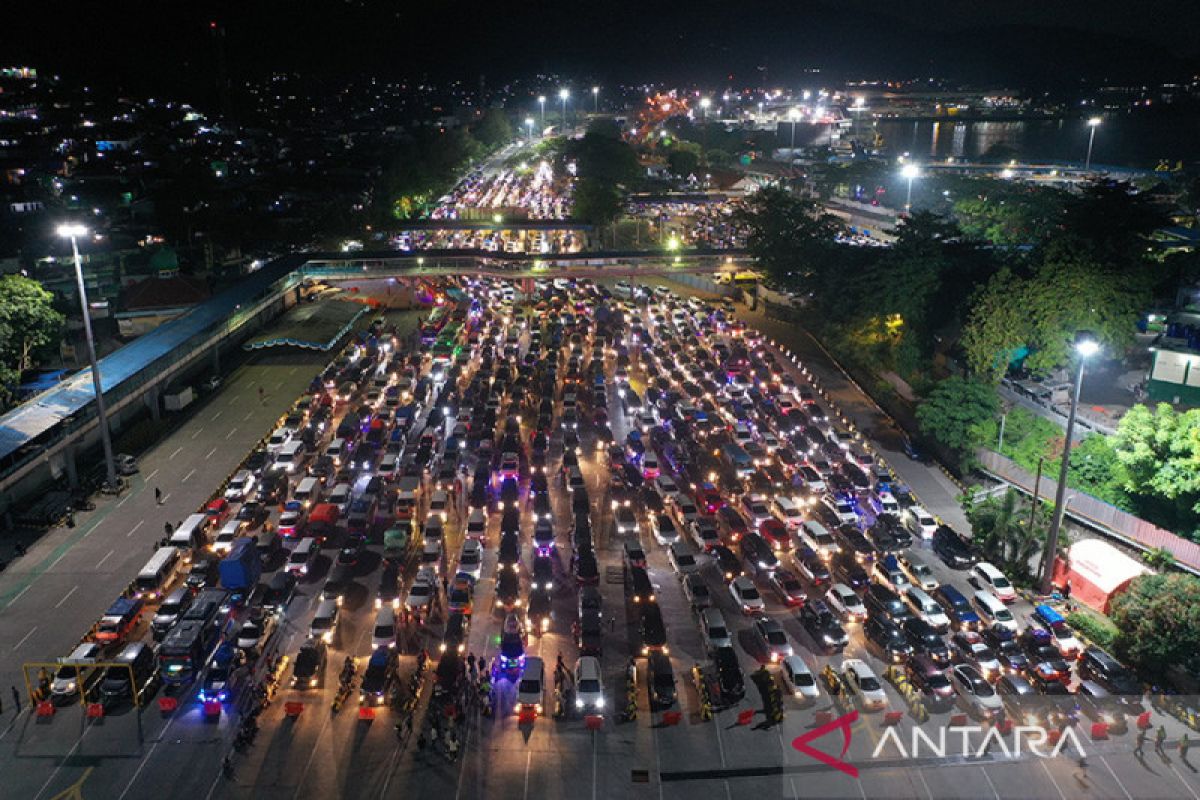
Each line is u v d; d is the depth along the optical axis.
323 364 111.94
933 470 82.81
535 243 185.75
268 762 46.12
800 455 84.06
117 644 56.16
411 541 68.75
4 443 69.88
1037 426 79.88
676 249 141.75
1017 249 115.19
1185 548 61.56
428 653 55.28
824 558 66.38
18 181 189.38
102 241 148.25
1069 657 54.69
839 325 111.44
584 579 62.16
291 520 69.31
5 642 56.12
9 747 47.12
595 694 49.91
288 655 55.06
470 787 44.50
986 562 64.50
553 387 99.44
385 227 173.88
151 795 43.94
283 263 132.88
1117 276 84.44
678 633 57.62
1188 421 65.00
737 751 46.97
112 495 76.50
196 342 97.88
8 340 87.69
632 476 76.62
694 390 101.12
